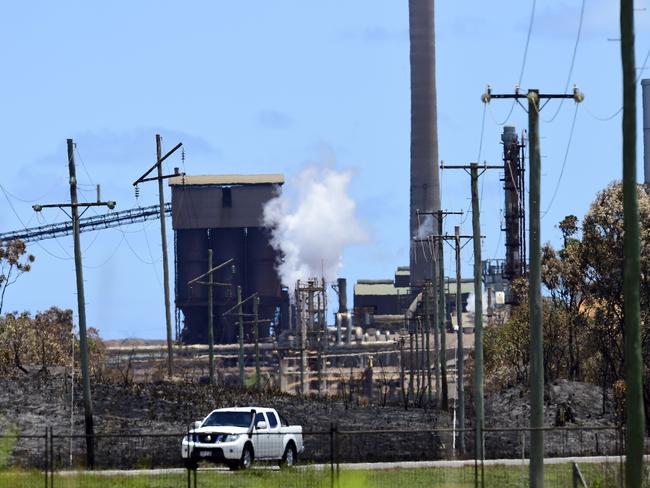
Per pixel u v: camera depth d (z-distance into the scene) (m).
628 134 97.00
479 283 182.25
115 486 120.19
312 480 122.12
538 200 123.62
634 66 97.00
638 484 95.50
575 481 110.88
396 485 121.75
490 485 124.56
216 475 131.25
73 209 165.88
